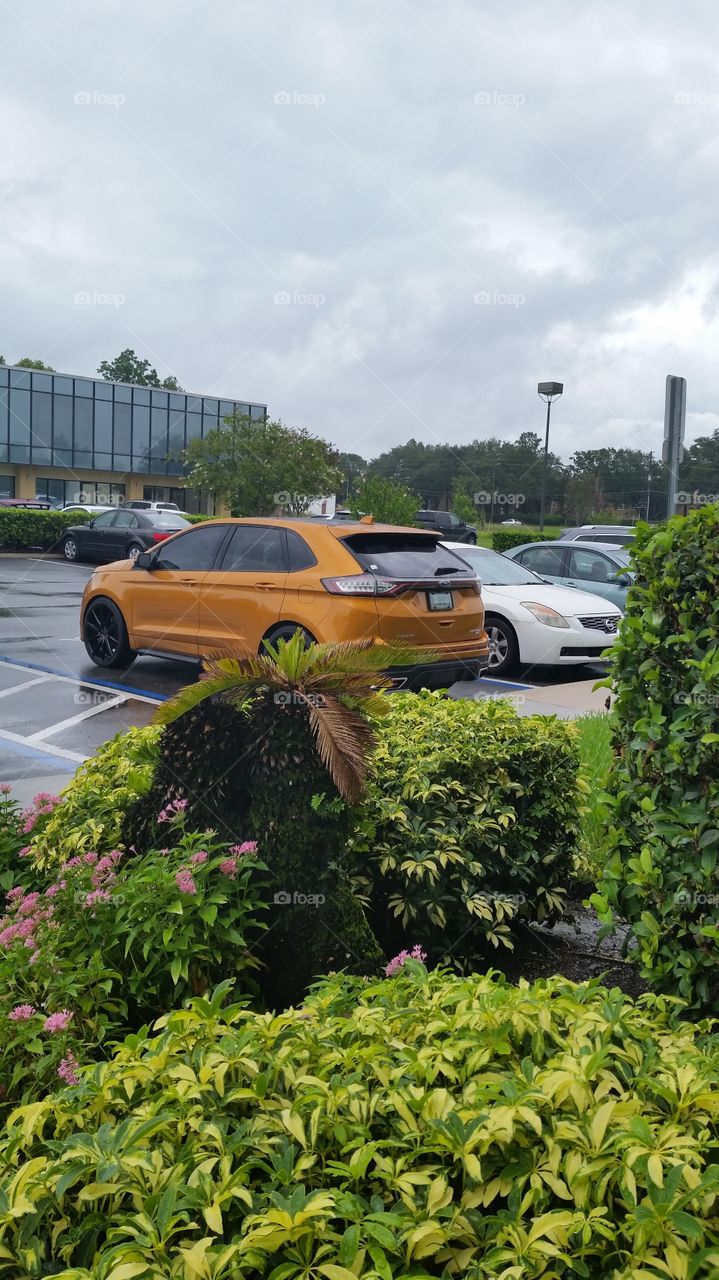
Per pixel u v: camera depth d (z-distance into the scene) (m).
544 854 4.55
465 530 37.84
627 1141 1.92
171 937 3.11
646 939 3.17
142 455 50.34
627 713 3.34
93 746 8.11
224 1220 1.86
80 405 47.88
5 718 9.11
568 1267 1.77
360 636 8.41
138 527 26.55
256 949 3.58
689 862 3.05
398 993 2.67
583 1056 2.14
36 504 38.72
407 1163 1.96
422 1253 1.76
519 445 47.47
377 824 3.99
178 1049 2.29
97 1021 2.89
